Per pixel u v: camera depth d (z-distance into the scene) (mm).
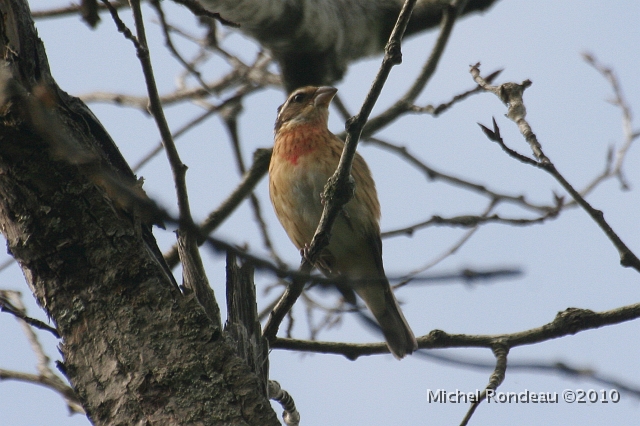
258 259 4191
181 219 4000
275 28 10445
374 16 11711
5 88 5441
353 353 9016
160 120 6734
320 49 11141
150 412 5434
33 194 5688
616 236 7984
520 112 8305
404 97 11148
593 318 8367
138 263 5785
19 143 5578
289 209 11500
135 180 6102
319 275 4344
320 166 11258
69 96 6160
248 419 5445
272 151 11617
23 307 8070
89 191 5770
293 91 11672
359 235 11266
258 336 6828
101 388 5559
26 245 5738
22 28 5848
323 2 10938
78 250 5758
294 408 8625
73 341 5699
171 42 7934
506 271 4148
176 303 5746
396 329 10156
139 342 5605
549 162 7930
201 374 5551
